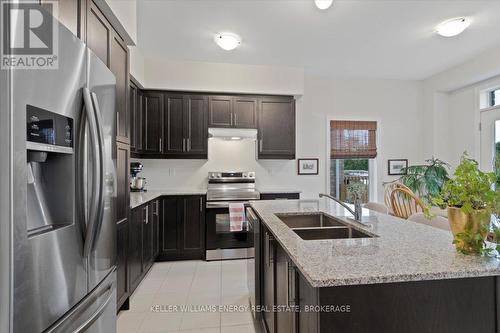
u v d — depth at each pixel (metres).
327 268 0.94
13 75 0.82
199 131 3.82
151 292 2.65
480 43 3.31
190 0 2.40
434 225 1.86
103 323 1.38
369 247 1.17
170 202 3.57
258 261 2.02
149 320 2.17
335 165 4.67
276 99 4.01
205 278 2.99
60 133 1.02
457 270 0.93
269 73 3.96
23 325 0.84
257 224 2.04
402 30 2.96
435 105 4.51
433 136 4.52
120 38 2.18
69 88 1.08
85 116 1.16
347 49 3.44
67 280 1.06
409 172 4.52
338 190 4.66
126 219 2.32
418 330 0.94
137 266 2.64
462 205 1.12
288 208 2.26
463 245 1.10
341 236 1.71
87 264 1.20
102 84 1.37
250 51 3.47
